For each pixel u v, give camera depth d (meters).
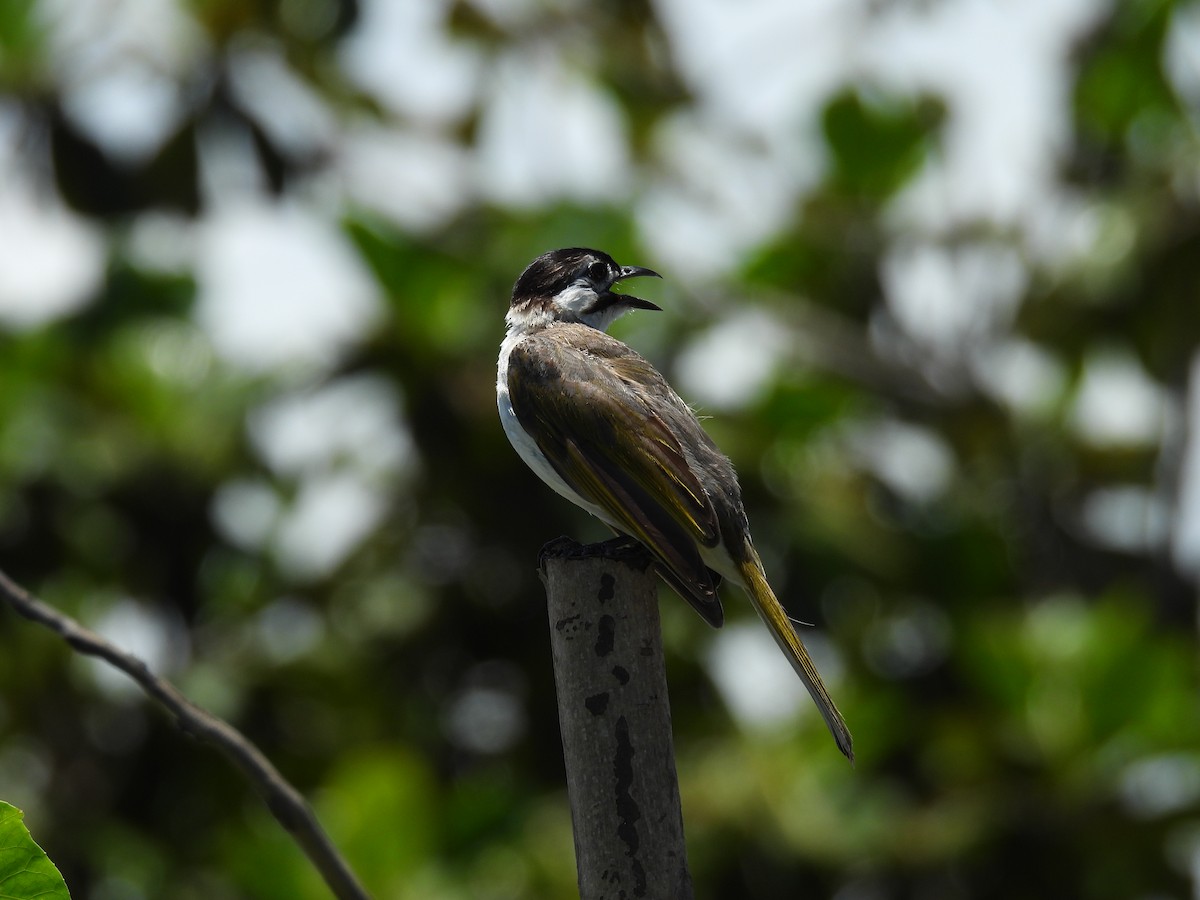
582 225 14.20
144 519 13.15
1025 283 15.35
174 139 14.45
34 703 12.70
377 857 11.07
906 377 15.64
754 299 15.41
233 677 12.70
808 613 13.24
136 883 12.25
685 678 12.78
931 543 14.02
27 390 13.23
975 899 12.60
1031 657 12.84
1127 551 15.33
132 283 14.16
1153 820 12.41
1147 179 15.34
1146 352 15.10
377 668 13.12
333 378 13.34
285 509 13.45
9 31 14.09
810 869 12.24
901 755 13.19
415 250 13.41
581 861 5.80
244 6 14.34
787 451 13.60
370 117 15.15
